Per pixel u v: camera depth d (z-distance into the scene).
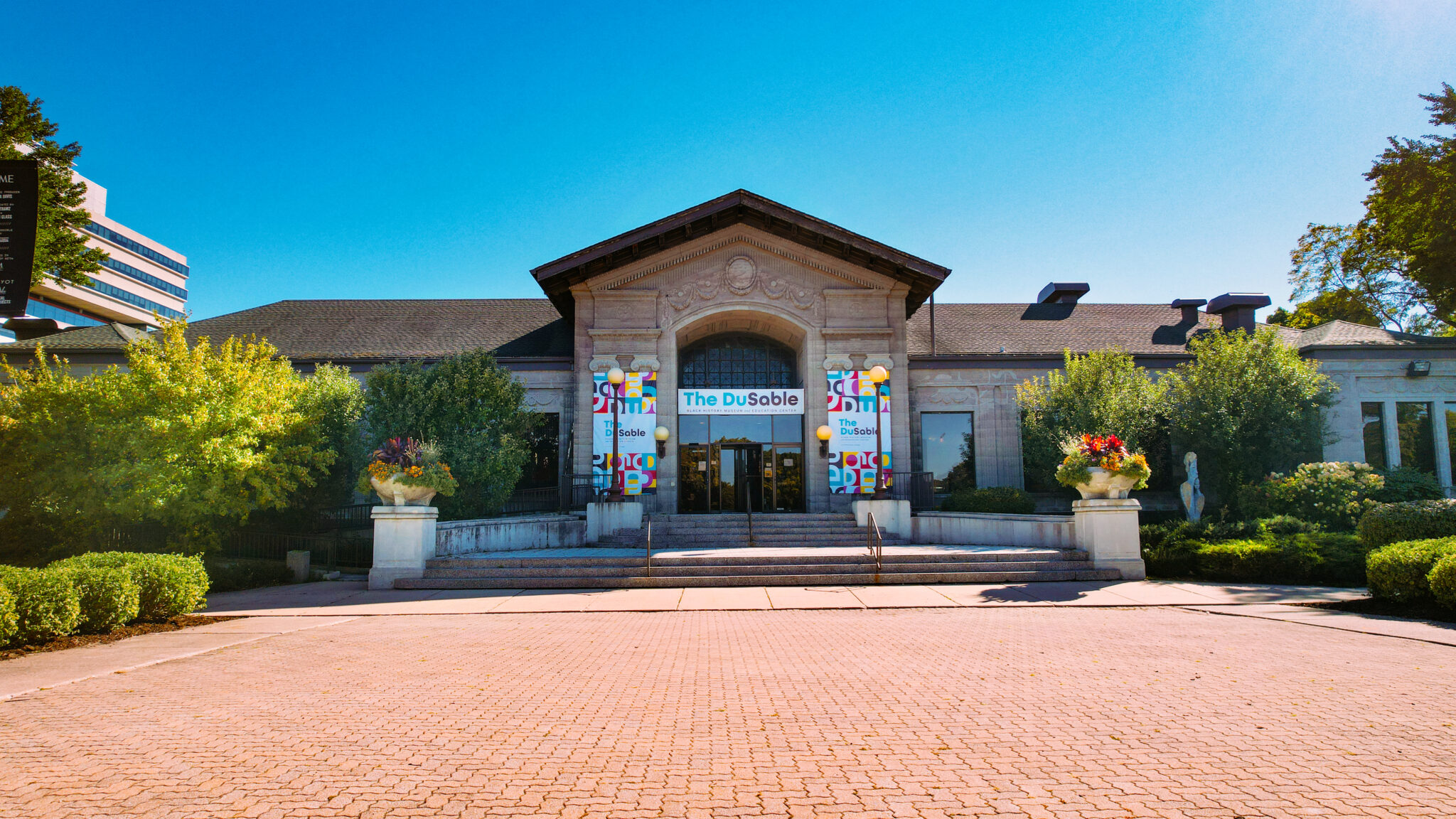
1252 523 16.62
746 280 22.98
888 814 3.59
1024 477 24.94
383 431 19.52
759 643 8.55
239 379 16.64
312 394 19.27
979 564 14.80
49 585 8.41
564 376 24.39
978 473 24.89
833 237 22.22
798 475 23.84
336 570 17.50
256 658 7.68
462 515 19.11
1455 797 3.73
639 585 14.15
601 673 6.96
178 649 8.20
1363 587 13.19
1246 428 21.39
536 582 14.13
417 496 14.82
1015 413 25.22
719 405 23.81
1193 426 21.77
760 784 4.03
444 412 19.62
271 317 28.55
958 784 3.99
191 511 15.60
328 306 30.05
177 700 5.88
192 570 10.71
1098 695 5.89
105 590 9.09
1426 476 19.61
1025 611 11.01
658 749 4.66
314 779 4.13
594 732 5.04
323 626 10.05
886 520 19.72
